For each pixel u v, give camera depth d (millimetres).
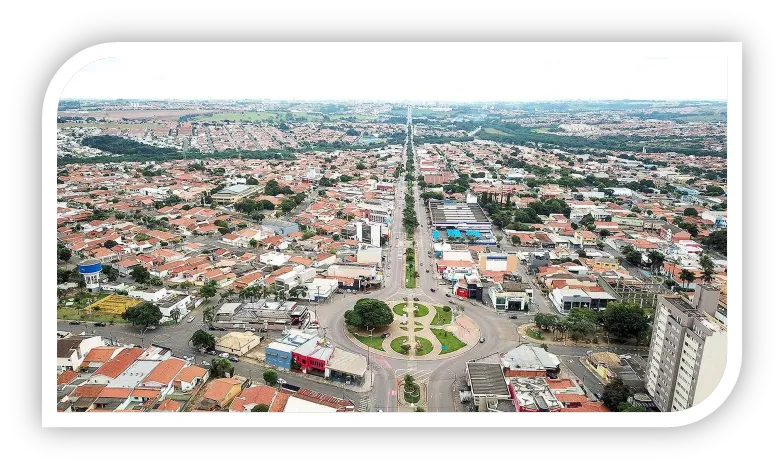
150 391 40844
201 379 43469
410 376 44938
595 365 47719
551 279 66125
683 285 66188
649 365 42969
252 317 55469
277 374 45594
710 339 35719
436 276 70875
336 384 44375
